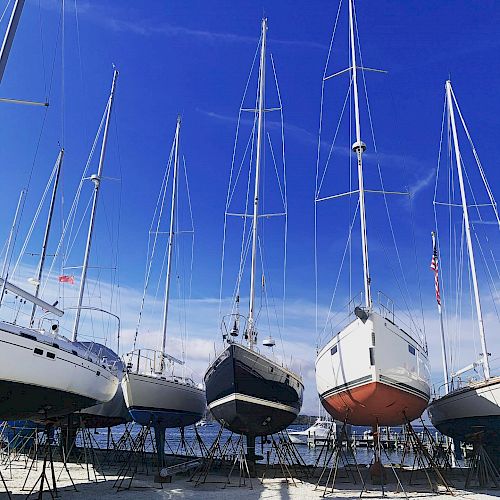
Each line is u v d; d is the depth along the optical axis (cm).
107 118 2241
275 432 1611
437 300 2427
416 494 1310
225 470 1780
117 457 2158
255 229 1831
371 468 1567
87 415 1936
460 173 2025
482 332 1770
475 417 1488
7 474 1623
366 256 1448
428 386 1481
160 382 1655
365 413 1388
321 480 1571
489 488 1423
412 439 1567
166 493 1298
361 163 1606
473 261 1883
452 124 2091
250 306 1709
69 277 1973
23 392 982
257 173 1914
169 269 2303
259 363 1413
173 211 2392
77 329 1877
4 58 1020
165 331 2186
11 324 934
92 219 2084
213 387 1488
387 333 1283
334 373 1398
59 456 2050
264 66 2084
